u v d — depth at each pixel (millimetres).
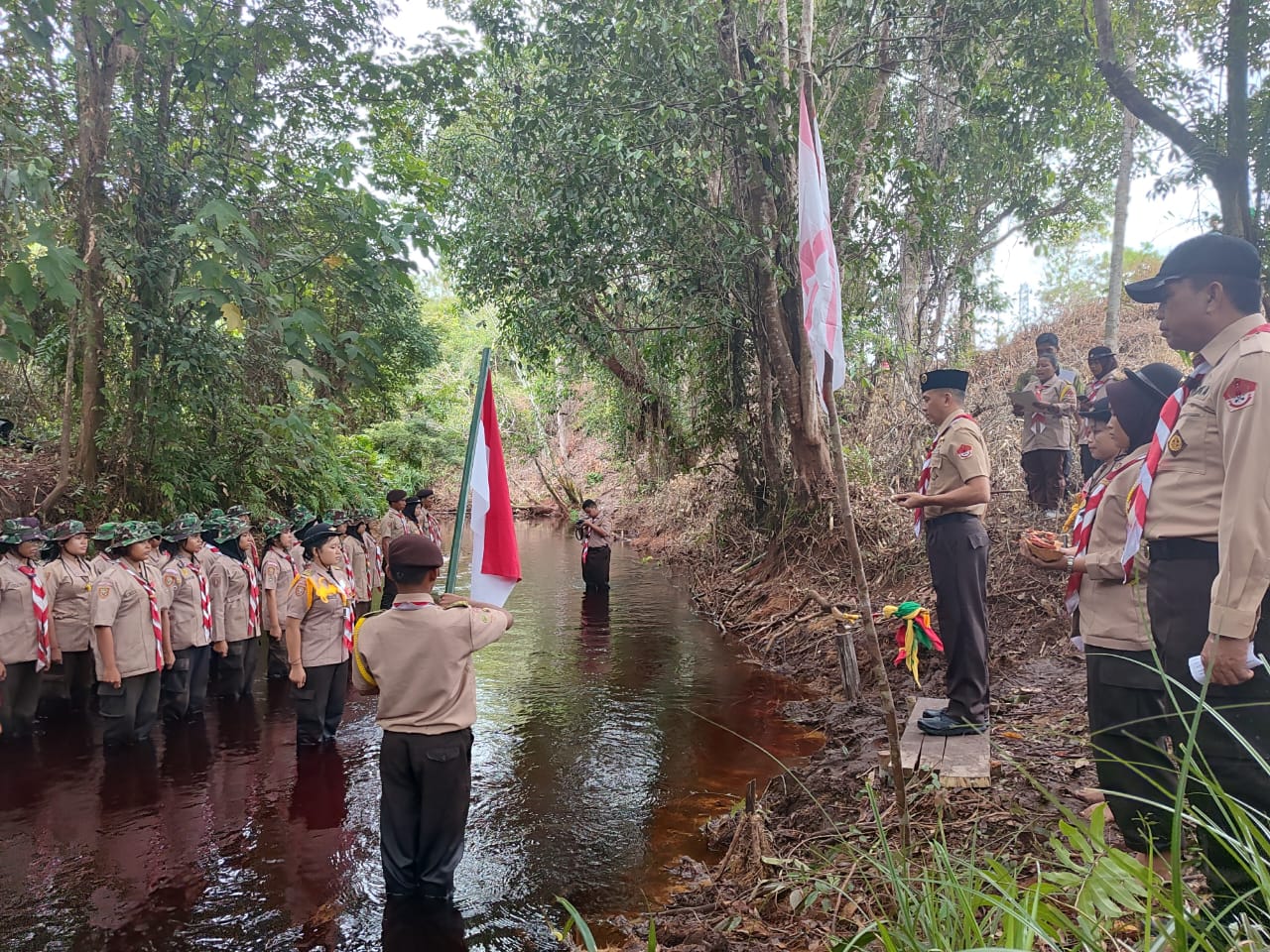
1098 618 2754
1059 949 1744
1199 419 2312
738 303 10891
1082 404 7414
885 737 5574
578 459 30312
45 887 4195
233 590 7852
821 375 2951
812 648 8492
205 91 8750
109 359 10102
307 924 3852
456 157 13062
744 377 11906
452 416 28203
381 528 12195
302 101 9508
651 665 8570
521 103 10844
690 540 15586
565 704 7242
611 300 11641
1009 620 7324
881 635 8047
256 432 11906
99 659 6172
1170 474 2371
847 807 4480
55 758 6098
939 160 11695
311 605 6371
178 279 9414
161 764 5980
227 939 3727
